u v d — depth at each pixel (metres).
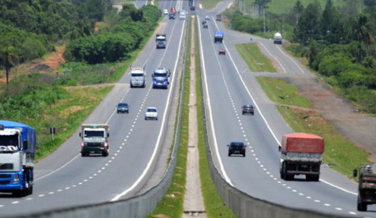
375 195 95.81
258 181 157.88
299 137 160.00
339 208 102.88
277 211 57.22
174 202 114.88
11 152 108.81
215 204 111.94
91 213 52.31
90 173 170.12
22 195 111.44
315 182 157.88
